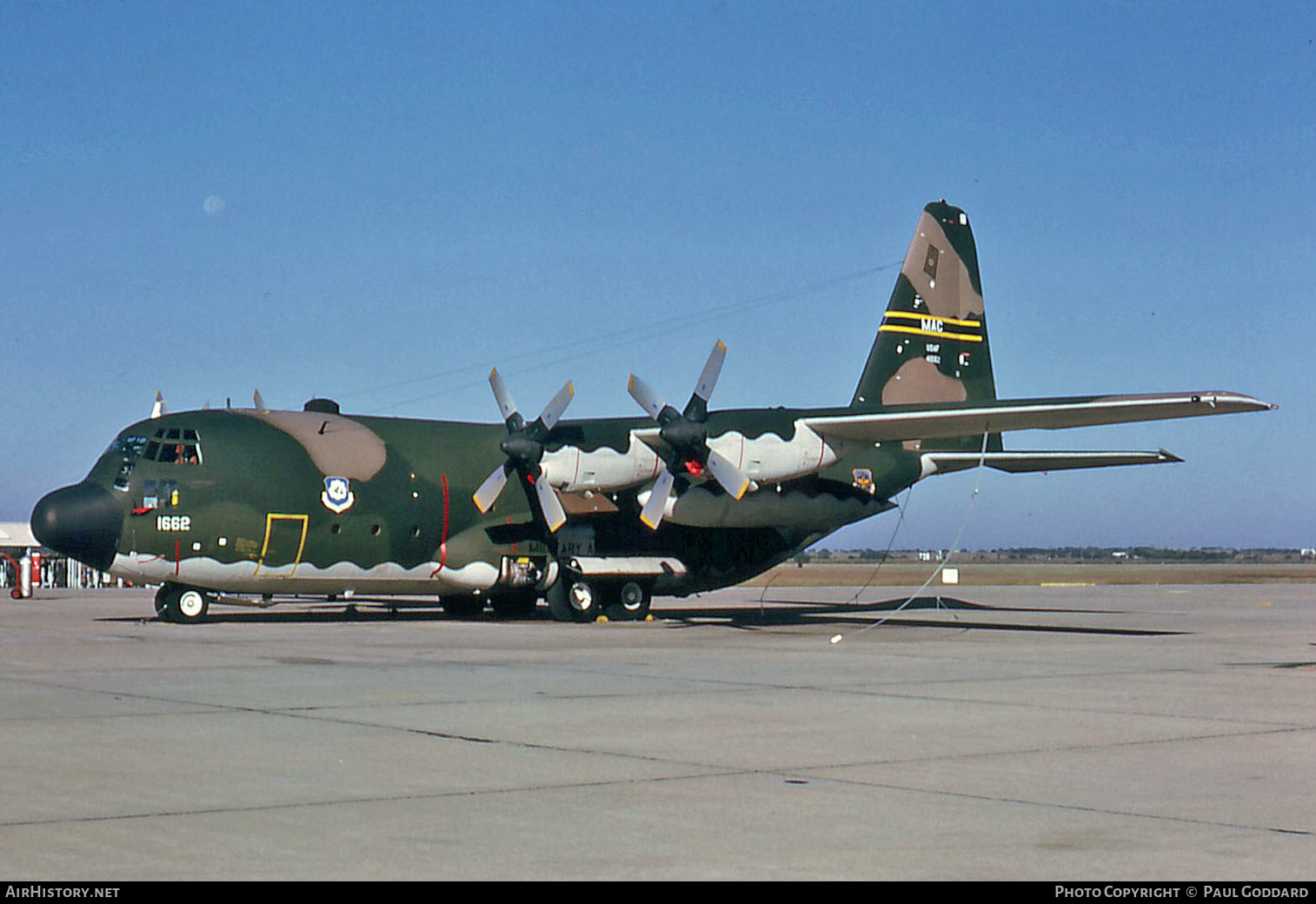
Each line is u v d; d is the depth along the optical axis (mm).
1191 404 22547
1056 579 77312
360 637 21672
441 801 7934
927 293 30891
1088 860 6598
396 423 26812
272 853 6613
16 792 8102
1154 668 16844
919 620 29359
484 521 26531
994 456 28562
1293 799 8133
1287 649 20344
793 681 14836
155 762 9172
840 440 26781
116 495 23531
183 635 21984
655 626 26016
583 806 7809
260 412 25609
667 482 25688
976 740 10484
